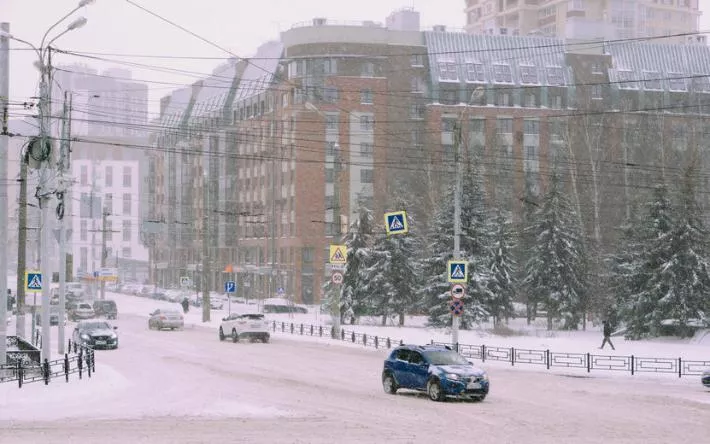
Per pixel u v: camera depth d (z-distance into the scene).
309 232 116.38
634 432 20.45
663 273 57.69
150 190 172.00
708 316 58.00
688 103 123.12
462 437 19.38
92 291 128.00
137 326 74.62
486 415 23.50
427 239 86.62
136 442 18.11
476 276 67.12
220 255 141.50
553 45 115.00
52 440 18.36
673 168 85.38
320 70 115.81
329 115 115.75
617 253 71.56
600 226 86.31
